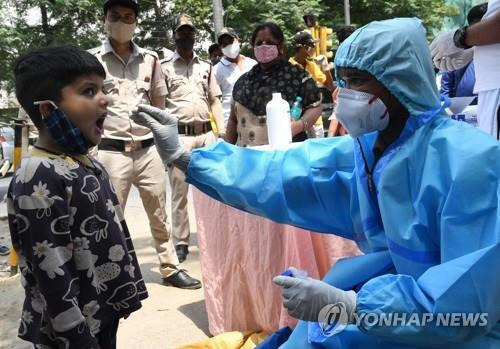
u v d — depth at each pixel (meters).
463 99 2.27
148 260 4.40
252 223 2.47
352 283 1.63
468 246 1.34
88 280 1.64
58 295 1.54
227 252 2.70
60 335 1.55
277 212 1.81
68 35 16.56
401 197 1.47
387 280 1.34
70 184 1.60
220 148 1.87
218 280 2.81
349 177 1.72
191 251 4.57
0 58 15.12
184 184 4.25
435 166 1.41
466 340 1.35
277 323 2.50
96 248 1.67
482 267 1.28
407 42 1.44
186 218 4.34
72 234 1.61
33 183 1.54
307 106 3.34
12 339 3.10
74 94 1.64
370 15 19.39
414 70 1.44
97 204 1.68
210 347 2.57
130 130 3.52
